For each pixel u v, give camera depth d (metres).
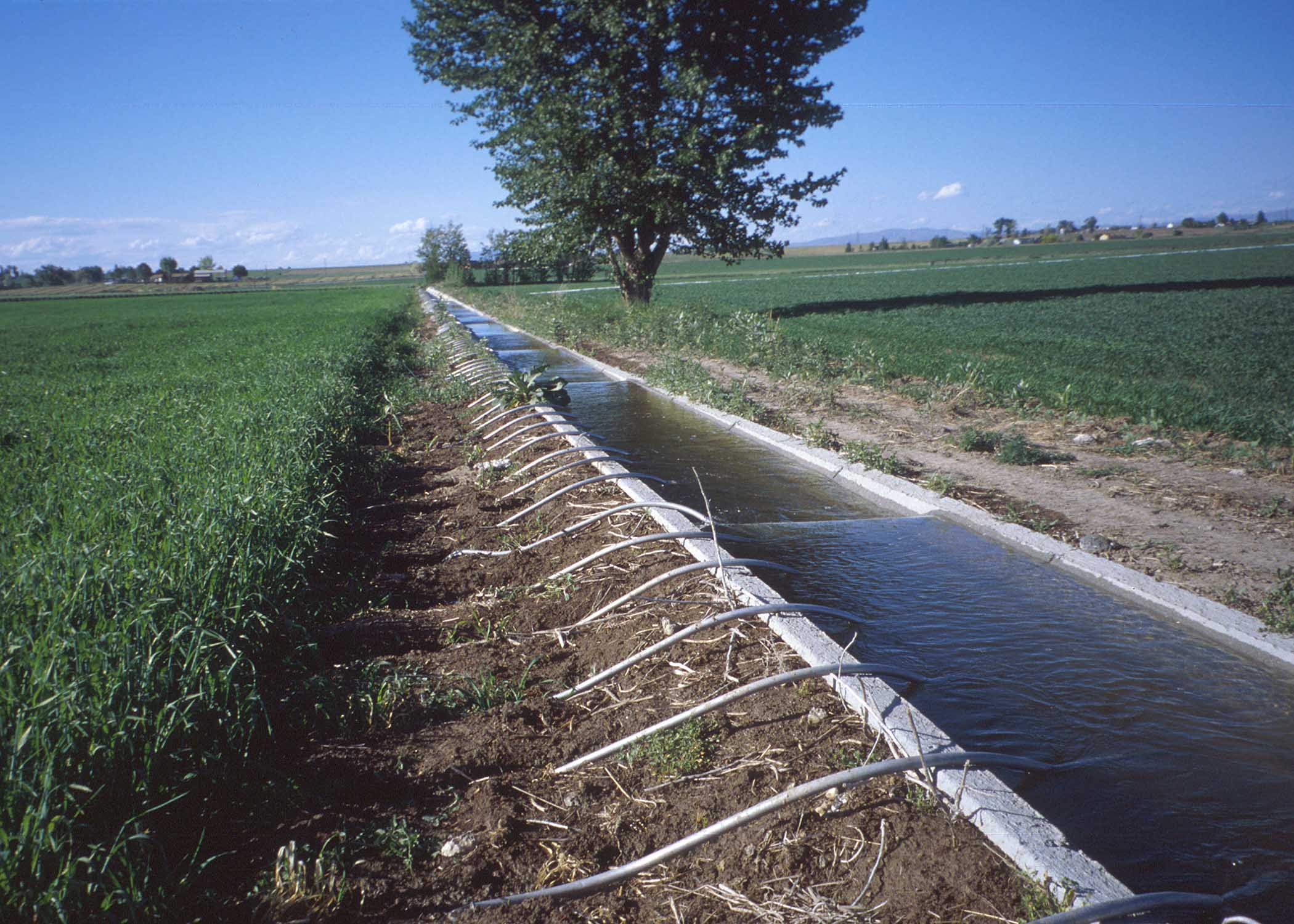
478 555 5.25
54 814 2.27
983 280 46.88
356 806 2.70
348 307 41.34
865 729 3.08
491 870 2.42
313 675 3.61
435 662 3.78
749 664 3.59
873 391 11.16
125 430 7.86
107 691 2.71
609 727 3.21
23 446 7.28
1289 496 5.96
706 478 7.24
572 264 29.83
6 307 67.81
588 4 22.06
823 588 4.72
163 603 3.32
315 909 2.21
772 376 12.51
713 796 2.74
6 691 2.65
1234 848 2.56
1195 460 7.04
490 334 23.89
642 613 4.16
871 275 61.03
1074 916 2.02
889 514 6.14
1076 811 2.75
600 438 9.05
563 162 23.31
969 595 4.57
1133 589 4.41
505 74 23.27
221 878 2.34
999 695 3.52
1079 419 8.78
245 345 19.20
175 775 2.66
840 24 23.75
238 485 5.18
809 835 2.52
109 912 2.06
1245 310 21.58
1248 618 3.97
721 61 23.38
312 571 4.86
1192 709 3.38
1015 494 6.25
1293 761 3.02
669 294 39.09
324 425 8.16
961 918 2.15
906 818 2.56
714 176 23.05
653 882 2.36
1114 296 28.23
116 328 33.22
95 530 4.40
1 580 3.54
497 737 3.12
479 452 8.31
